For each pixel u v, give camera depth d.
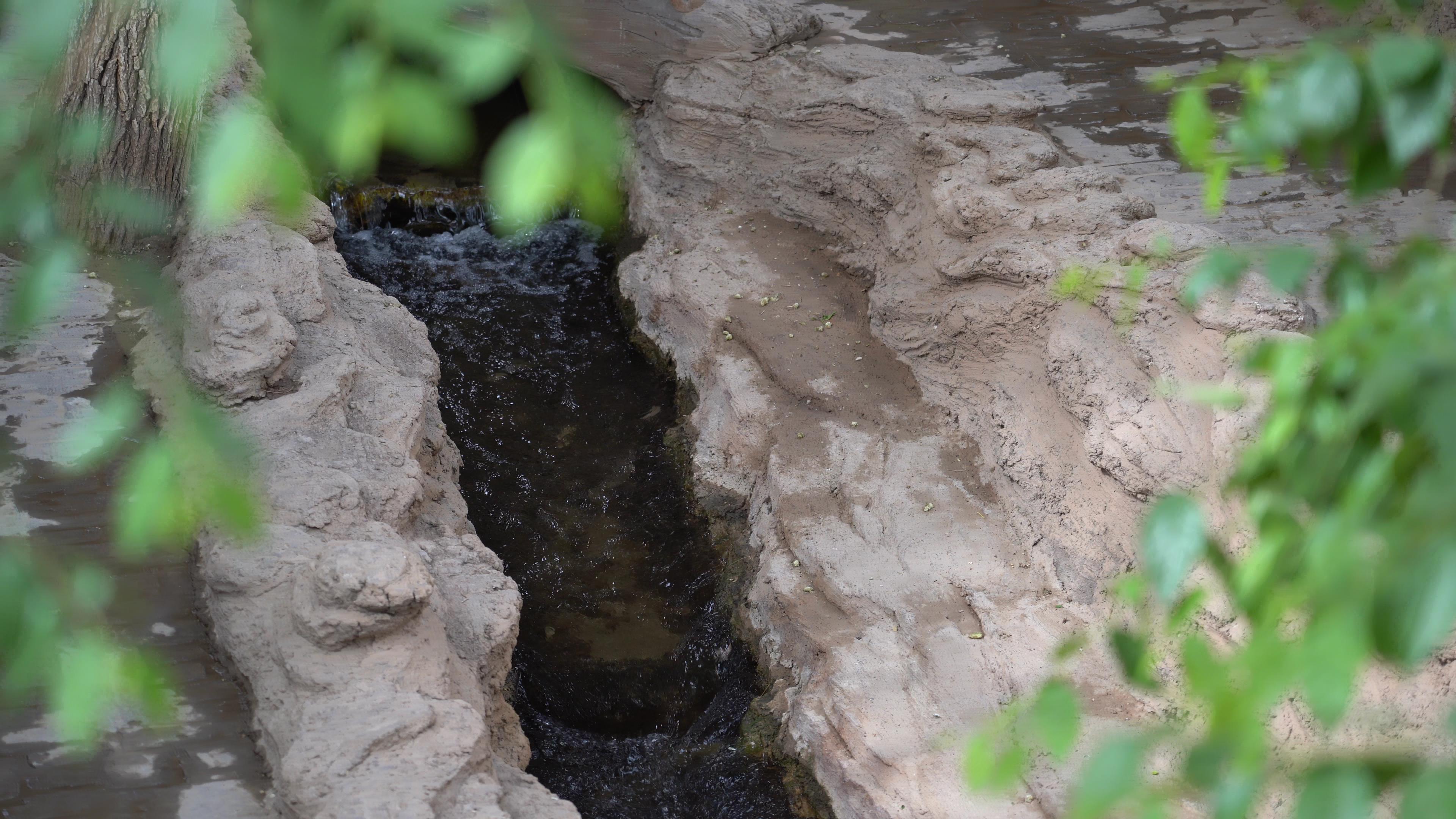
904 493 8.19
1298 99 1.71
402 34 1.24
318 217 8.56
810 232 10.81
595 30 12.09
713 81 11.70
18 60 1.26
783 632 7.89
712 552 8.93
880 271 9.88
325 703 5.08
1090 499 7.39
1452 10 11.23
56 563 1.80
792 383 9.19
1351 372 1.74
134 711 5.34
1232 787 1.48
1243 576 1.82
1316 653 1.45
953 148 9.38
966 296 8.59
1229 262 1.87
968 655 7.07
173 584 5.95
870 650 7.25
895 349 9.20
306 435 6.66
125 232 7.69
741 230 10.99
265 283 7.38
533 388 10.47
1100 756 1.54
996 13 13.45
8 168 1.58
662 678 8.20
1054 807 6.11
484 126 13.16
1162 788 1.53
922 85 10.38
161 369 6.96
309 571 5.47
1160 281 7.20
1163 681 6.46
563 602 8.63
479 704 5.74
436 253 12.12
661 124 11.97
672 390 10.37
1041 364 8.07
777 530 8.34
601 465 9.73
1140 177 10.82
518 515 9.24
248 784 5.11
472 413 10.14
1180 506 1.76
